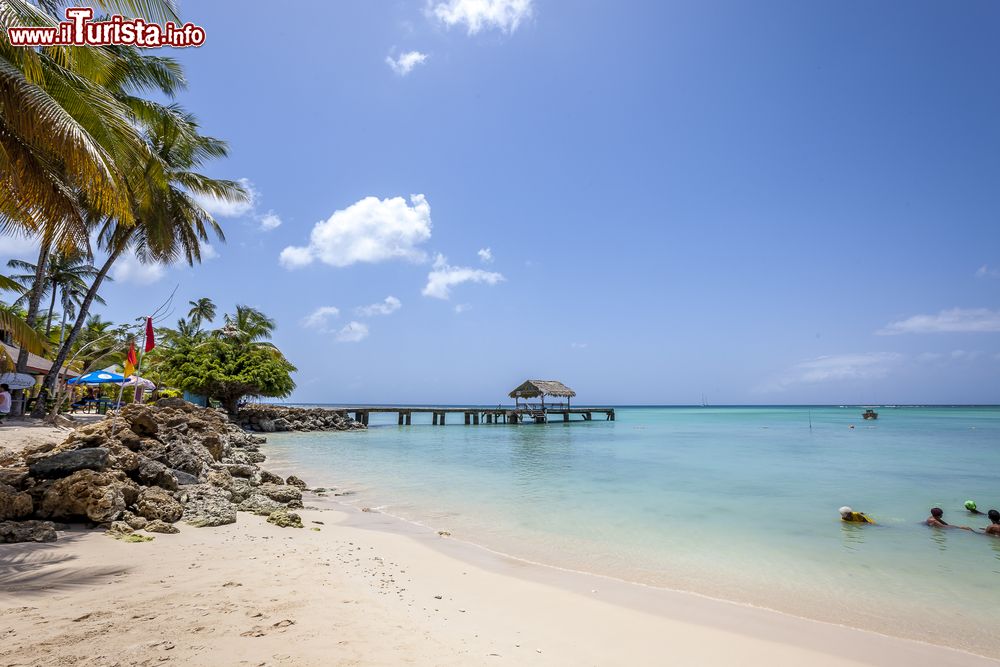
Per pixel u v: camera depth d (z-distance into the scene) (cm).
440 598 554
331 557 687
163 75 1698
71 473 748
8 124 758
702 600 595
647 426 5450
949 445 2820
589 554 794
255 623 420
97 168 736
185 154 2036
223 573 562
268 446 2836
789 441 3216
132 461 860
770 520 1030
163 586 504
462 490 1392
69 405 2648
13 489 701
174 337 4181
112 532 684
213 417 2100
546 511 1116
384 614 476
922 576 692
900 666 440
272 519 881
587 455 2336
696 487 1431
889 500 1228
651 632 494
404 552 762
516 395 5631
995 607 584
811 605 586
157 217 1822
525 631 476
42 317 3384
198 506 872
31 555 575
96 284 1942
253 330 4228
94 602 446
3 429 1417
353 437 3631
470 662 387
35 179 789
